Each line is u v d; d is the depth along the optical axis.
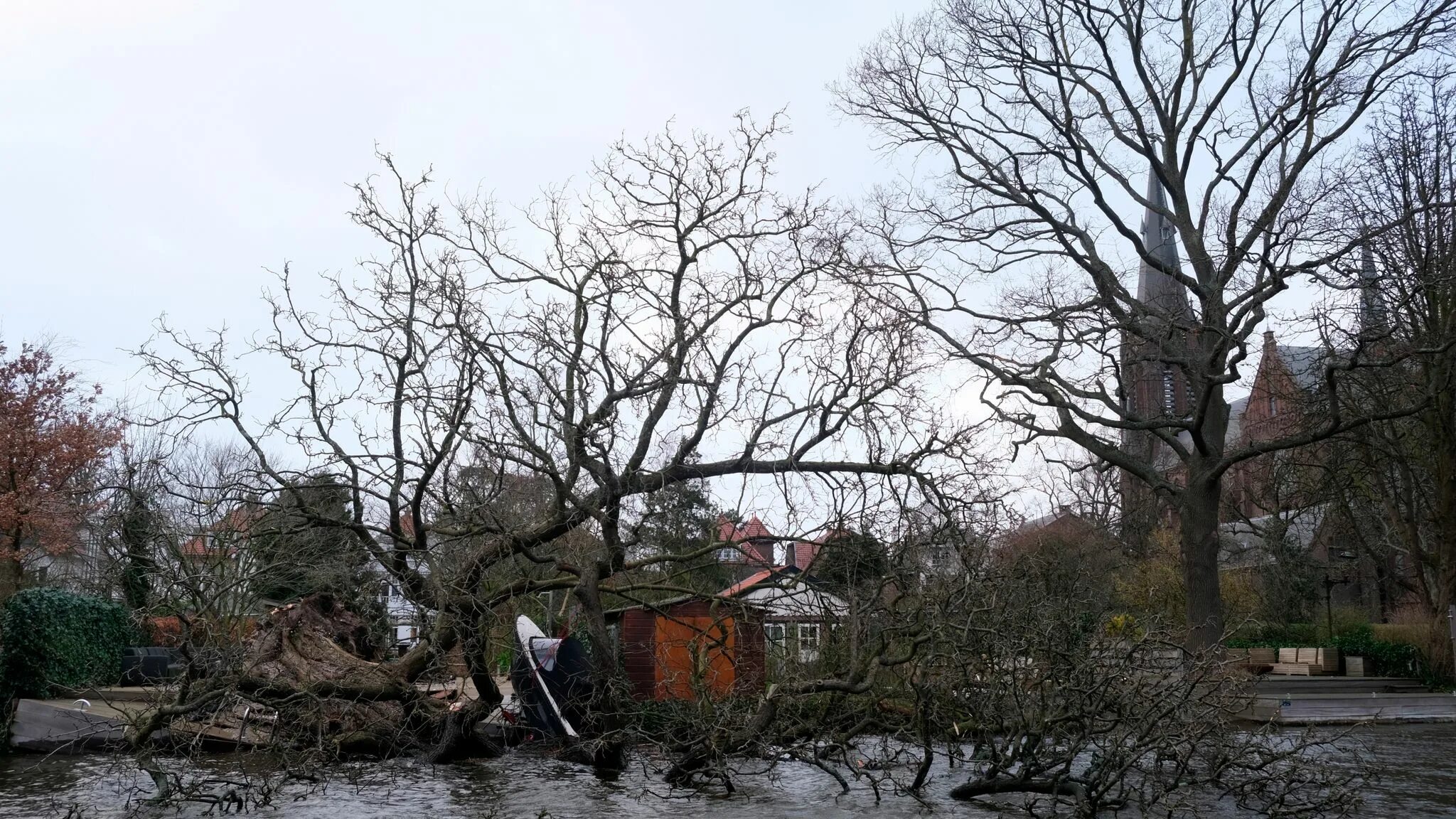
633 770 16.23
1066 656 12.82
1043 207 27.39
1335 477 33.59
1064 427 26.58
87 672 19.27
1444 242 29.62
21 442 35.25
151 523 17.19
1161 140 27.33
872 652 15.35
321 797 14.05
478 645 16.92
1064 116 27.27
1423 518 35.78
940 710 15.13
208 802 13.50
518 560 20.36
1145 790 13.48
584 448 17.20
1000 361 26.00
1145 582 33.66
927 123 28.11
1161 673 12.83
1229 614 34.50
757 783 14.96
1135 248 27.23
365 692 16.31
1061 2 26.98
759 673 16.31
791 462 17.47
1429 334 29.14
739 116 18.31
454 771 16.28
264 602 19.97
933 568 16.31
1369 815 12.45
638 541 17.52
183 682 14.76
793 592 17.08
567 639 17.94
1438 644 29.27
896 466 17.23
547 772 16.16
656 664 19.27
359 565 19.53
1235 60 26.05
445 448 16.83
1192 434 25.33
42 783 14.66
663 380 17.50
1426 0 23.77
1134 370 28.23
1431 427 30.84
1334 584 40.31
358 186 17.38
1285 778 12.59
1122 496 35.78
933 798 13.64
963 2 27.25
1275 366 33.81
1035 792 13.73
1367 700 25.45
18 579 34.78
